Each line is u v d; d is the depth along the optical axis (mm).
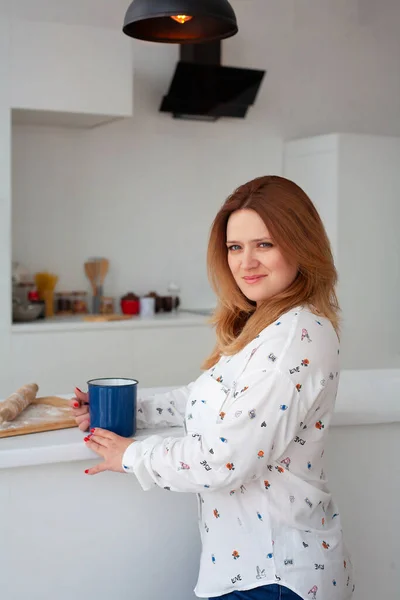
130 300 4184
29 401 1577
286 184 1267
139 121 4332
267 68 4578
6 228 3512
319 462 1281
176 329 3891
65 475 1422
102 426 1382
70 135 4191
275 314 1252
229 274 1392
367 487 1698
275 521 1220
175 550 1528
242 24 4484
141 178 4375
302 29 4645
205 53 4207
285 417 1160
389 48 4883
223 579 1240
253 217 1247
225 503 1252
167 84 4355
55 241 4207
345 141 4184
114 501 1468
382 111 4898
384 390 1857
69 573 1443
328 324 1251
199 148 4496
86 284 4289
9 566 1398
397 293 4371
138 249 4406
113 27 4172
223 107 4320
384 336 4363
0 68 3457
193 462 1169
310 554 1216
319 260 1264
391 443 1712
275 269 1257
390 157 4301
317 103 4730
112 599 1482
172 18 2020
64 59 3572
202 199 4531
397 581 1751
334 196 4203
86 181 4250
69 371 3682
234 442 1148
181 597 1539
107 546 1470
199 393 1293
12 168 4082
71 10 4070
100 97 3662
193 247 4535
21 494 1394
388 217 4316
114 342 3764
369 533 1711
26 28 3492
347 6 4742
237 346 1273
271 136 4645
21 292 3939
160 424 1524
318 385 1188
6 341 3549
